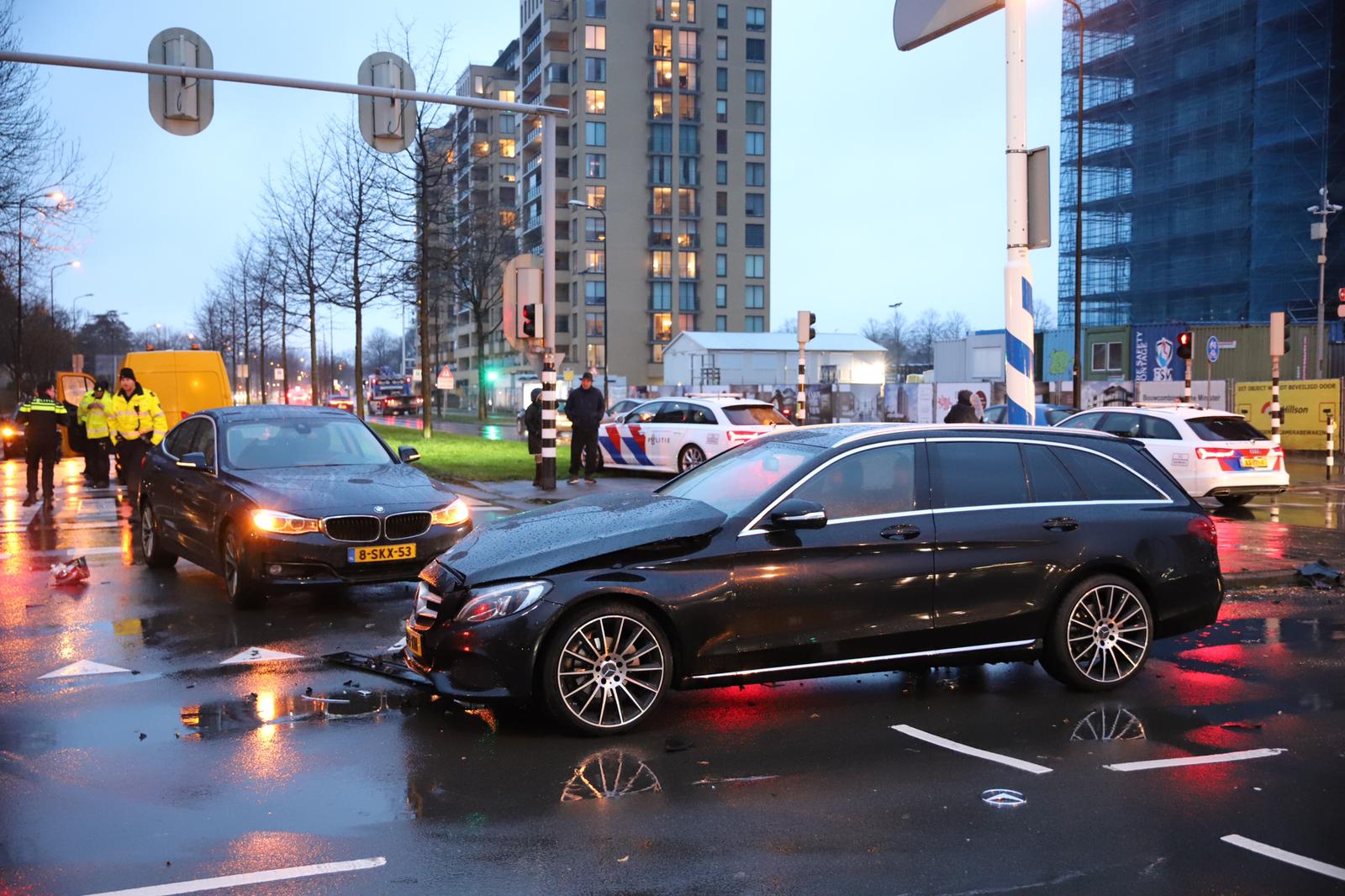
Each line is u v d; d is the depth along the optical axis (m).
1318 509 16.52
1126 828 4.21
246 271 55.41
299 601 8.98
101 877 3.75
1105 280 59.28
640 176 87.88
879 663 5.82
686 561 5.48
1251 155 51.34
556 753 5.09
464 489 17.88
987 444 6.22
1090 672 6.19
